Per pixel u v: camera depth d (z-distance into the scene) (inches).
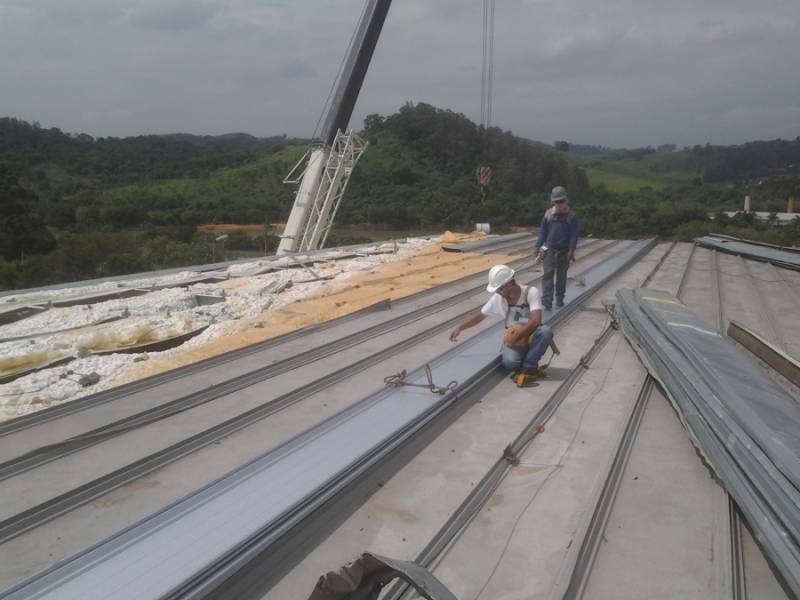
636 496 126.2
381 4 621.0
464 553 107.7
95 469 134.2
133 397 176.7
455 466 137.8
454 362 200.4
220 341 232.5
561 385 188.7
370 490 127.6
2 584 96.0
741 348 231.1
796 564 92.4
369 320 270.1
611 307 288.0
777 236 793.6
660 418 167.9
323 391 184.9
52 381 195.6
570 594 96.1
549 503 123.6
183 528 104.2
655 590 97.6
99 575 92.1
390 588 94.7
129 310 285.6
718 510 120.1
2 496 122.3
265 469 125.6
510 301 192.2
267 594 96.7
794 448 109.1
